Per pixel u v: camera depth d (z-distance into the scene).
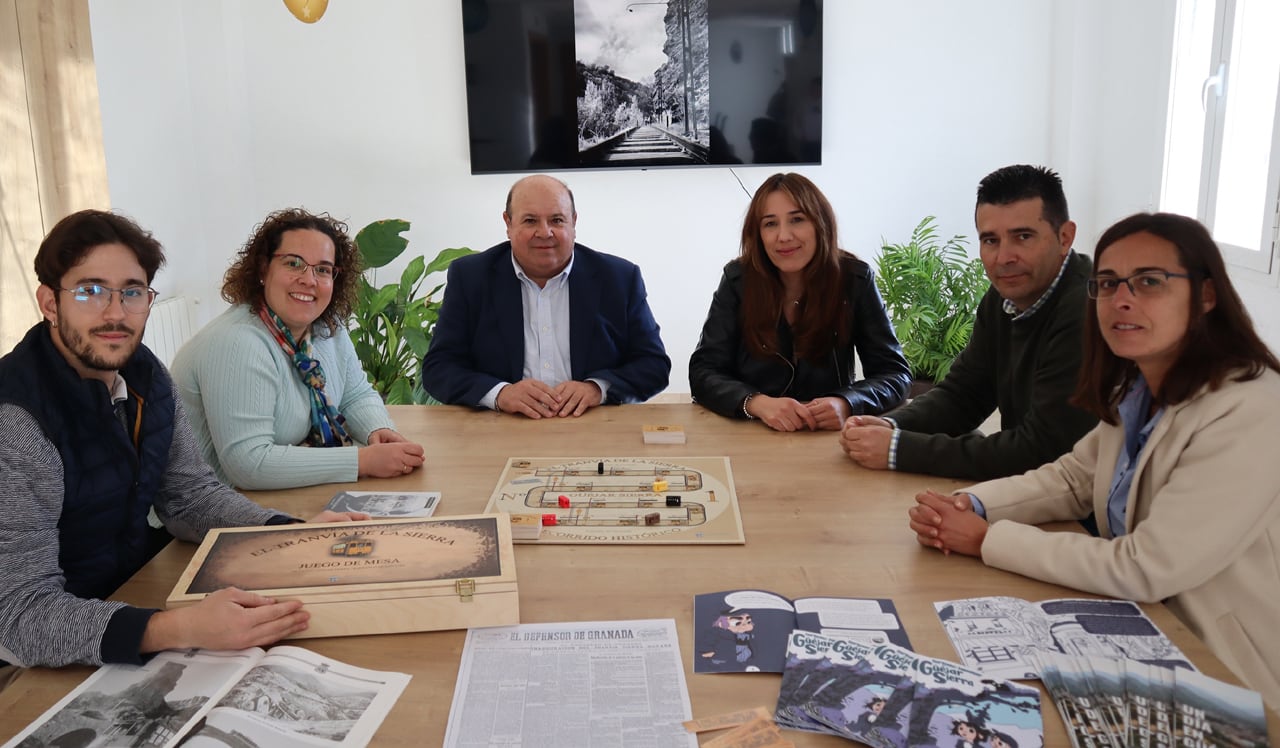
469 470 1.88
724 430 2.17
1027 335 2.02
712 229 4.55
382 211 4.52
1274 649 1.31
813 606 1.30
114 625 1.18
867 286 2.48
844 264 2.48
